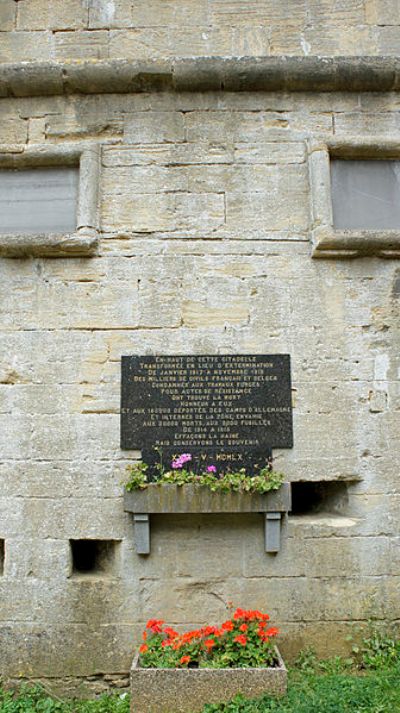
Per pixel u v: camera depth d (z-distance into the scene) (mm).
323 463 4586
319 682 4066
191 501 4398
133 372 4660
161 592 4438
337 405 4668
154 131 5055
